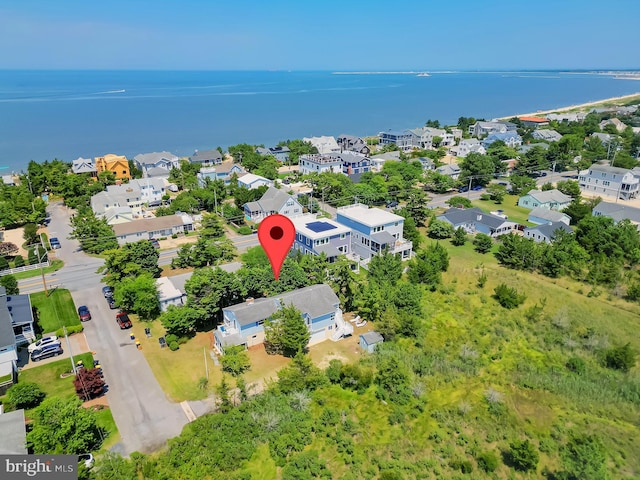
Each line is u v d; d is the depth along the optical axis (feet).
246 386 126.62
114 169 356.18
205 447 102.63
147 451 103.71
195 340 150.20
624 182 305.73
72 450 96.84
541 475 98.84
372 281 171.73
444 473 98.73
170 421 113.50
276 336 138.72
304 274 168.96
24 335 145.69
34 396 116.88
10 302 153.58
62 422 97.09
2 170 416.67
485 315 166.50
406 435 109.60
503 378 132.26
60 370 133.08
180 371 133.28
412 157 419.33
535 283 186.29
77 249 226.99
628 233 211.41
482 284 186.19
